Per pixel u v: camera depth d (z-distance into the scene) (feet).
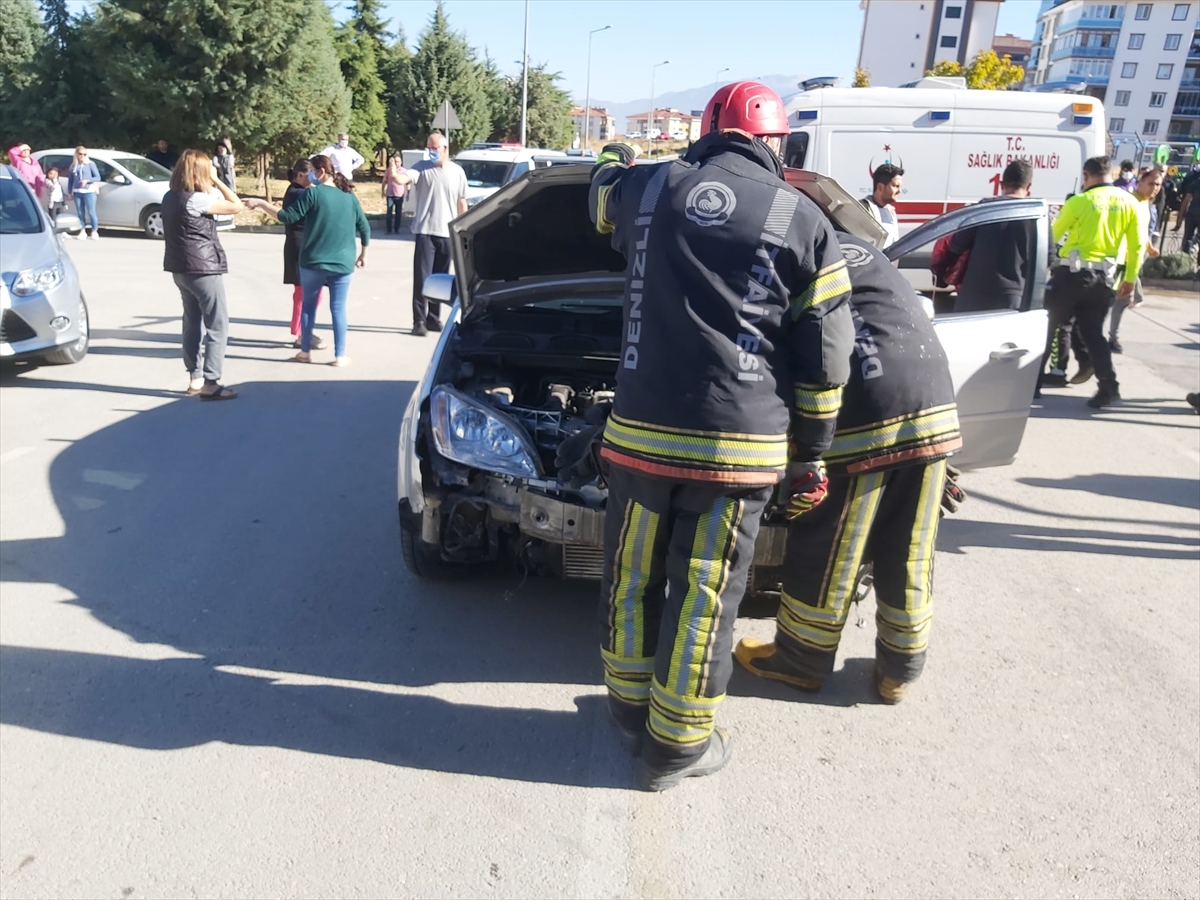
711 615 9.30
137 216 61.62
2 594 13.85
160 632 12.92
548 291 15.53
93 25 84.12
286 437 21.15
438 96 126.41
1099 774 10.53
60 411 22.82
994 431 16.29
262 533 16.08
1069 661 12.92
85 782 9.97
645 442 8.87
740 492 8.89
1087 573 15.78
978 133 32.60
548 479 11.85
